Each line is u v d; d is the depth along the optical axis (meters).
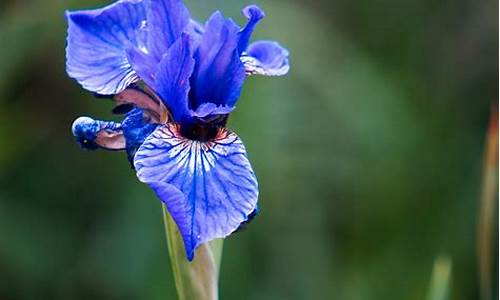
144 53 0.69
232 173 0.67
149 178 0.67
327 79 0.96
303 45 0.96
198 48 0.69
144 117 0.69
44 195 0.98
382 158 0.98
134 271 0.93
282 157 0.94
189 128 0.68
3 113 0.98
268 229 0.94
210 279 0.71
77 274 0.96
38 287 0.96
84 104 0.98
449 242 0.97
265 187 0.93
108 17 0.71
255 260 0.94
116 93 0.70
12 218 0.96
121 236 0.94
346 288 0.96
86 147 0.70
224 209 0.66
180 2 0.69
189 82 0.69
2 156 0.98
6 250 0.95
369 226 0.98
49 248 0.96
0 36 0.96
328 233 0.97
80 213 0.98
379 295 0.96
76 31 0.70
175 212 0.65
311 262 0.94
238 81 0.69
